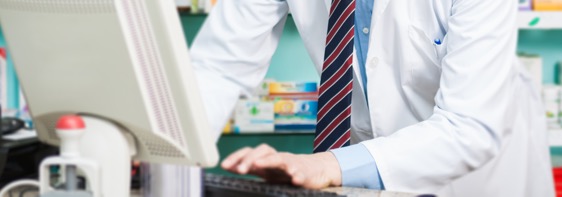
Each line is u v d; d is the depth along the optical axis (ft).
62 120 3.84
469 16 5.83
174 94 3.88
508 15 5.85
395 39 6.42
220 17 6.79
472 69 5.66
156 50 3.84
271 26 6.81
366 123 6.77
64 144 3.87
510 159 8.61
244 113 11.21
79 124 3.87
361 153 5.20
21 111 10.41
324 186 4.79
